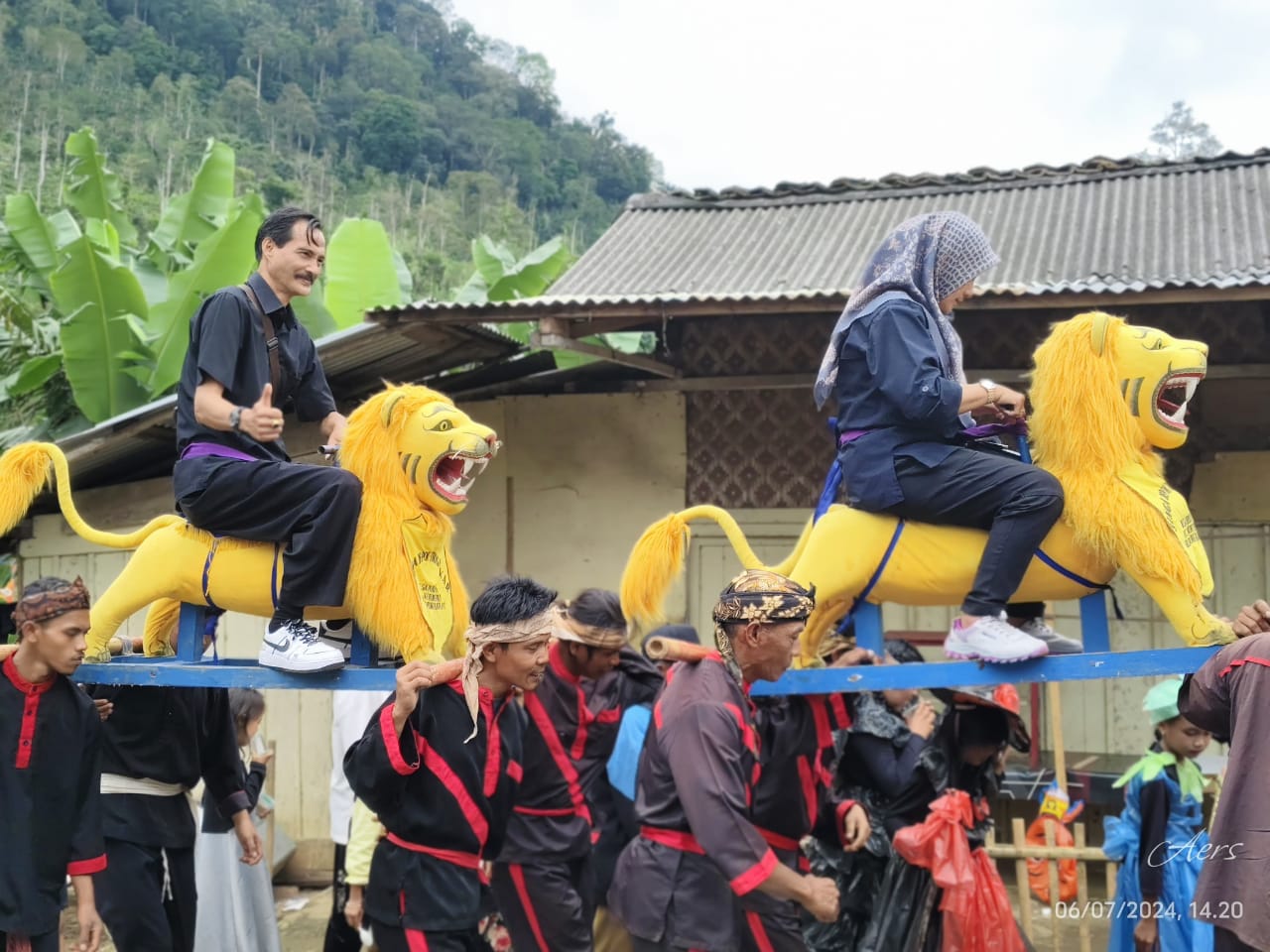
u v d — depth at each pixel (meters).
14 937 3.27
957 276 3.58
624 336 8.76
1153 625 6.80
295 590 3.36
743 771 3.13
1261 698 3.06
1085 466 3.33
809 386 7.17
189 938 4.18
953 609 7.11
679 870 3.26
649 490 7.40
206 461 3.44
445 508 3.42
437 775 3.18
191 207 10.10
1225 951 3.13
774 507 7.26
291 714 7.31
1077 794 6.57
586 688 4.67
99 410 8.84
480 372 7.69
